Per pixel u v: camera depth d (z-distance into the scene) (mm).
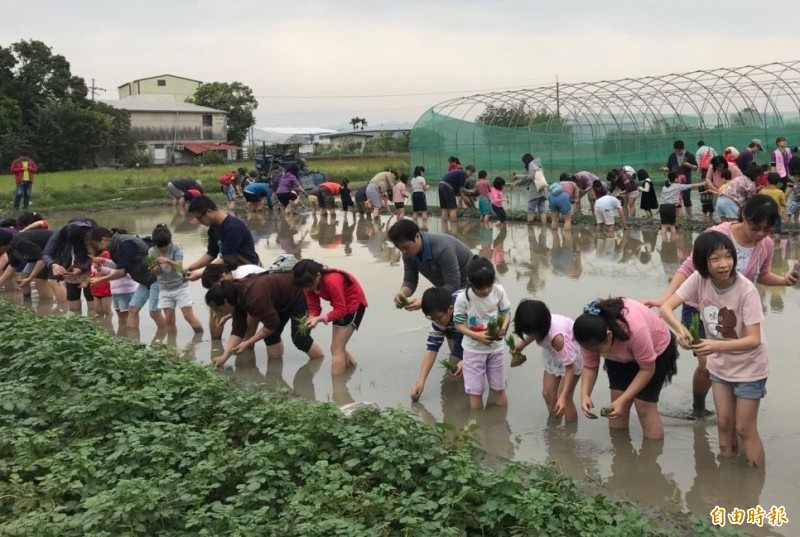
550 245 16719
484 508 4535
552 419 6930
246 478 5094
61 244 11859
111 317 11539
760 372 5527
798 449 5980
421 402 7484
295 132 99188
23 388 6648
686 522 4855
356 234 20547
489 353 7152
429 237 8039
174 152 71562
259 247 18484
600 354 6199
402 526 4543
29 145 53156
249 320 9250
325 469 5008
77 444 5680
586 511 4473
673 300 5898
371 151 68812
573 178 21828
